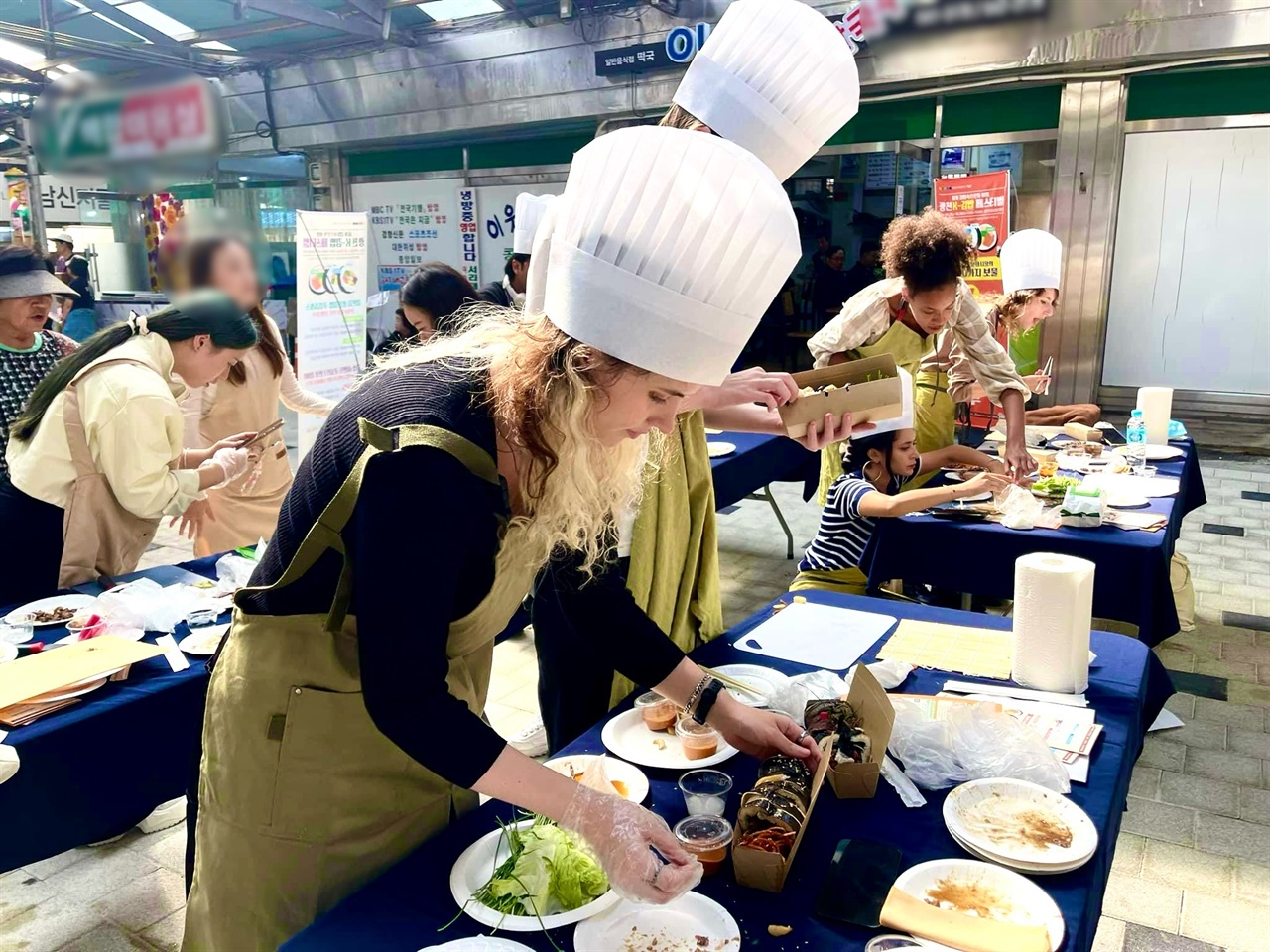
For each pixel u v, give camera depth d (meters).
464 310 1.08
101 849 2.26
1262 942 1.84
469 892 0.96
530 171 8.16
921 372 3.11
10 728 1.47
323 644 1.00
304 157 9.20
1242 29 5.25
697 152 0.83
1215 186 5.64
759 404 1.42
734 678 1.46
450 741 0.87
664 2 6.81
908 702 1.32
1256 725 2.73
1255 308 5.70
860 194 6.87
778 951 0.88
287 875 1.03
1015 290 3.67
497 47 7.73
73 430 2.09
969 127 6.28
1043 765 1.17
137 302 8.12
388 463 0.85
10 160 8.07
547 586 1.78
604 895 0.95
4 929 1.98
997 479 2.54
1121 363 6.12
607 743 1.29
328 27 7.43
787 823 0.99
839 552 2.61
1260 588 3.83
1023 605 1.43
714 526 1.89
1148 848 2.16
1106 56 5.60
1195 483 3.59
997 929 0.87
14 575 2.11
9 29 6.80
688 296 0.84
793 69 1.50
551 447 0.90
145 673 1.70
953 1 3.65
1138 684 1.46
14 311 2.54
